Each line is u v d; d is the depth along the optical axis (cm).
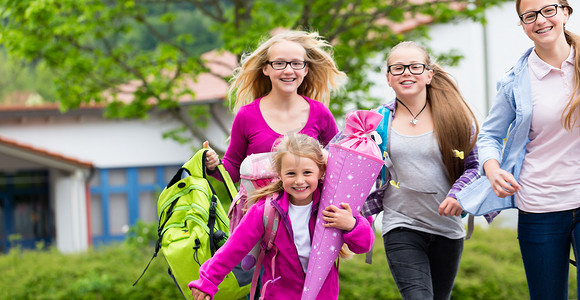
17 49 1261
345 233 370
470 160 440
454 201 421
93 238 2461
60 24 1276
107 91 1543
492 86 1875
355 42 1378
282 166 365
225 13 1427
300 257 378
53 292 1372
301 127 445
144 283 1349
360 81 1354
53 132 2406
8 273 1451
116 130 2431
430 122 438
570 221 400
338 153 368
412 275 432
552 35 387
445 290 469
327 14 1332
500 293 1253
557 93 393
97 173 2439
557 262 407
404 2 1332
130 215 2453
